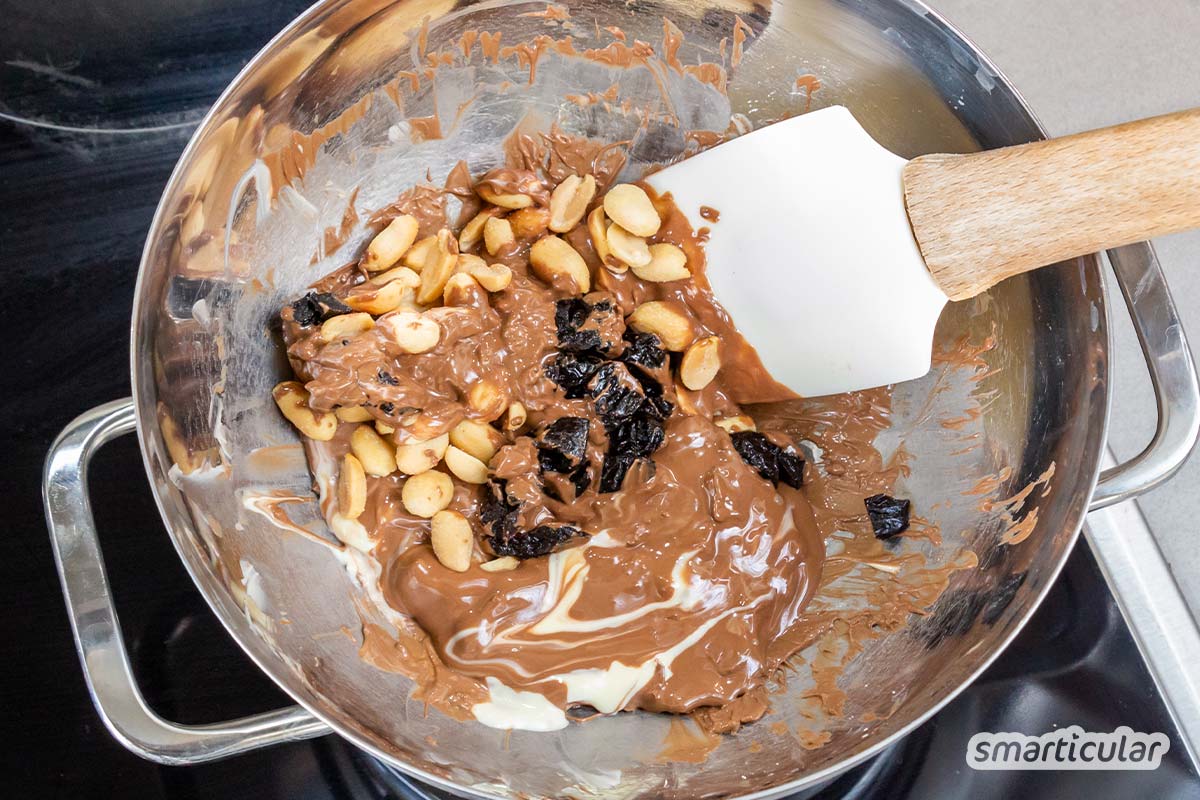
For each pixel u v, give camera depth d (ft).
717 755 0.98
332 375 0.96
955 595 1.01
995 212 0.90
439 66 0.99
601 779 0.95
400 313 0.98
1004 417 1.01
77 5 1.09
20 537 1.04
